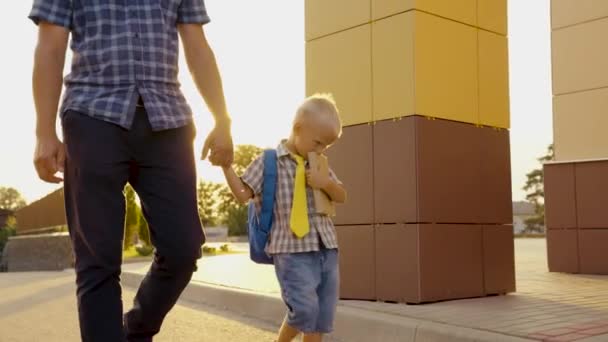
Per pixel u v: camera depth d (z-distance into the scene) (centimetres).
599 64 943
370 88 597
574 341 394
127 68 273
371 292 580
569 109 966
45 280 984
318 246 359
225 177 356
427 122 571
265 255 368
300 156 372
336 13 629
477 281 598
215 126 305
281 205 362
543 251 1523
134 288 852
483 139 618
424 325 448
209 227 5781
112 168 269
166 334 512
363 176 595
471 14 619
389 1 586
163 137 281
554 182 962
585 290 664
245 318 586
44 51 267
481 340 409
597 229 918
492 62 636
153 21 280
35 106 268
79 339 492
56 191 1728
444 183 579
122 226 274
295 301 349
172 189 282
